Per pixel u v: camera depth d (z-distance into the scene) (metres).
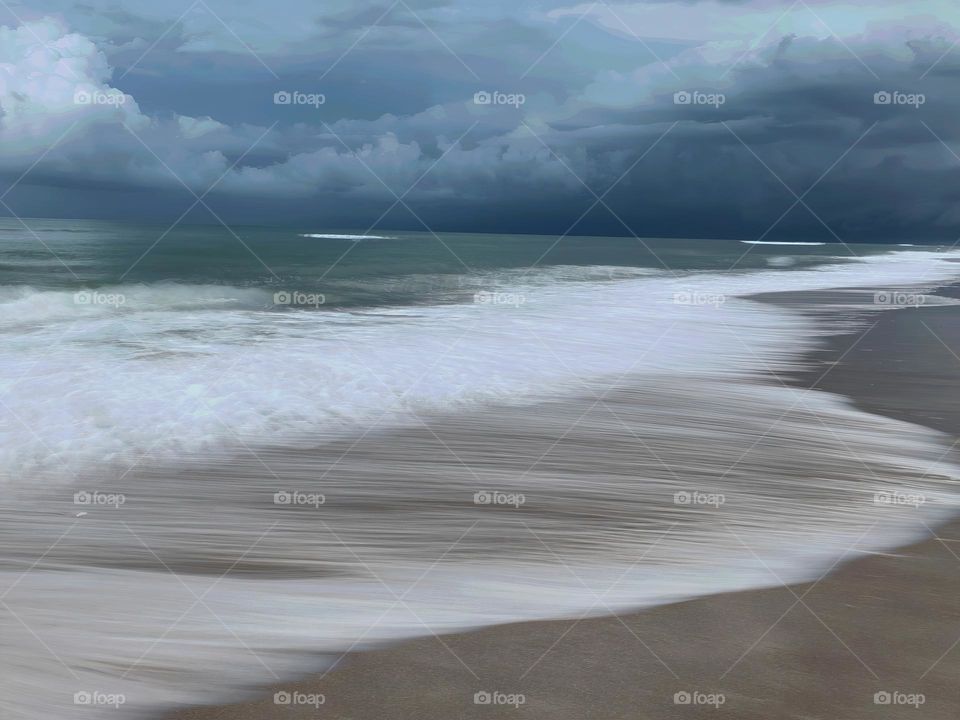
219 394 8.76
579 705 3.19
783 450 7.58
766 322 17.98
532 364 11.48
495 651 3.66
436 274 31.42
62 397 8.30
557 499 6.03
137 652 3.63
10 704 3.19
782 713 3.15
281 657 3.60
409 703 3.21
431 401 9.01
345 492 6.05
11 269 27.28
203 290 21.00
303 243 63.78
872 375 11.70
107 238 58.66
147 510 5.55
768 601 4.24
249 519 5.44
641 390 10.12
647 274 34.94
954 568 4.78
